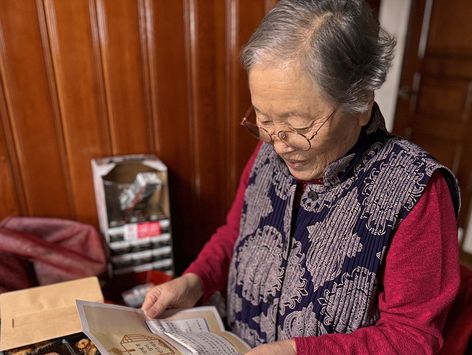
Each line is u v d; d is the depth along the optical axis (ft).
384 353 2.10
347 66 1.83
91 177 5.61
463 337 2.62
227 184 6.56
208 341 2.59
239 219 3.31
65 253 4.82
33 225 5.13
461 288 2.76
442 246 2.11
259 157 3.00
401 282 2.11
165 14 5.32
